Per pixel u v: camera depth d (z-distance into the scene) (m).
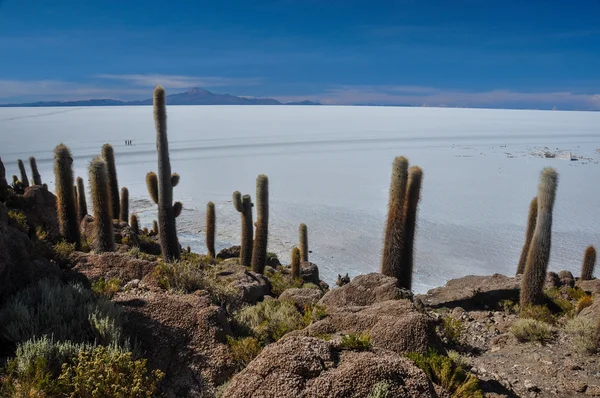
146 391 3.68
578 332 7.38
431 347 5.08
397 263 11.19
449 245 37.22
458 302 11.12
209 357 4.60
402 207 11.02
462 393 4.23
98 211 10.70
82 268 7.49
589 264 14.68
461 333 8.23
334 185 68.12
